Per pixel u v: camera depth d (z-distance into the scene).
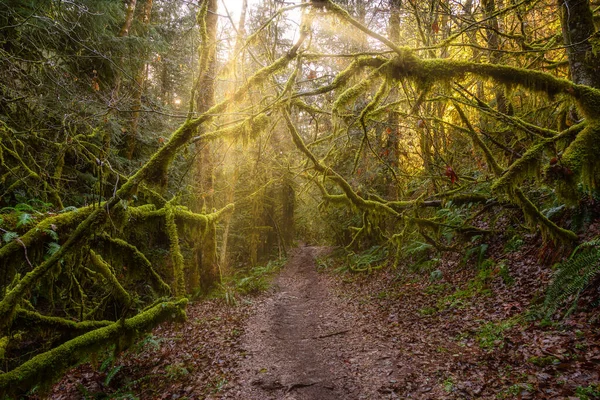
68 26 8.41
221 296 12.17
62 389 6.89
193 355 7.71
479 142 7.61
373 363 6.46
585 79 5.38
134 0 11.70
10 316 4.27
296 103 7.45
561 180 4.67
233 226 20.52
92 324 5.75
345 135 12.44
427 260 12.00
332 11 4.93
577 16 5.48
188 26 13.74
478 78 5.17
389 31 11.99
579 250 6.43
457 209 11.60
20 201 7.93
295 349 7.83
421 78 5.21
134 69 11.38
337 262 19.05
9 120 7.84
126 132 11.56
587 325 5.16
